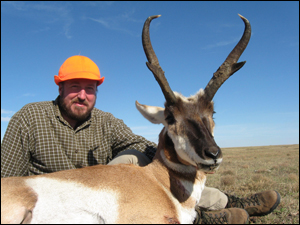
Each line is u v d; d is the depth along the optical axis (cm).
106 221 80
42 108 119
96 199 83
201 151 83
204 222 99
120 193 85
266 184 205
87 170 93
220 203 117
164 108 107
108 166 96
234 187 201
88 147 124
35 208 80
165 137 99
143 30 101
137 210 82
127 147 130
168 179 96
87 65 120
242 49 103
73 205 82
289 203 149
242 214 100
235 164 467
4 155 111
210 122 96
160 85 96
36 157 116
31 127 115
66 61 122
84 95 118
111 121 134
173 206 90
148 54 101
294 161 480
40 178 88
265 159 581
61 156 117
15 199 80
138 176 93
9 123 116
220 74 100
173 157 96
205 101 97
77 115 120
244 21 105
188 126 91
